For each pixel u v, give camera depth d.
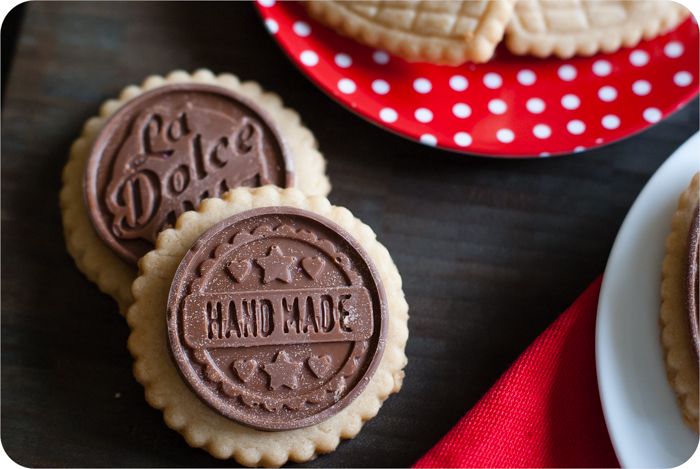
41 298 0.32
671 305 0.29
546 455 0.30
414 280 0.32
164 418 0.29
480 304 0.32
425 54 0.32
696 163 0.31
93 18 0.35
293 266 0.29
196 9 0.35
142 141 0.32
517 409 0.30
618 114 0.33
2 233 0.33
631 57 0.33
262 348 0.29
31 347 0.32
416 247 0.33
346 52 0.33
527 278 0.33
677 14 0.33
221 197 0.30
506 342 0.32
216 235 0.29
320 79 0.33
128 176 0.31
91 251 0.32
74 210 0.32
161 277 0.29
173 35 0.35
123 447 0.31
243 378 0.29
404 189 0.33
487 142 0.32
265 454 0.29
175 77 0.34
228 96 0.32
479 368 0.32
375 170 0.33
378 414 0.31
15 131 0.34
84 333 0.32
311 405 0.29
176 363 0.28
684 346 0.29
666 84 0.33
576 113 0.33
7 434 0.31
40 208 0.33
